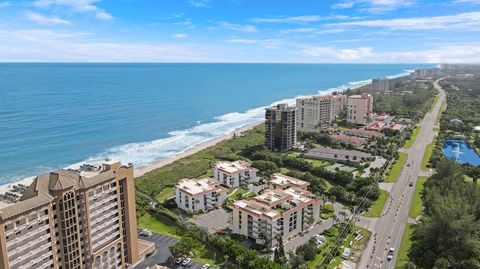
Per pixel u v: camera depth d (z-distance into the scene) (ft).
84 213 329.52
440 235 395.55
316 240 435.94
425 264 382.63
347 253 408.87
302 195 499.92
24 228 283.79
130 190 380.58
